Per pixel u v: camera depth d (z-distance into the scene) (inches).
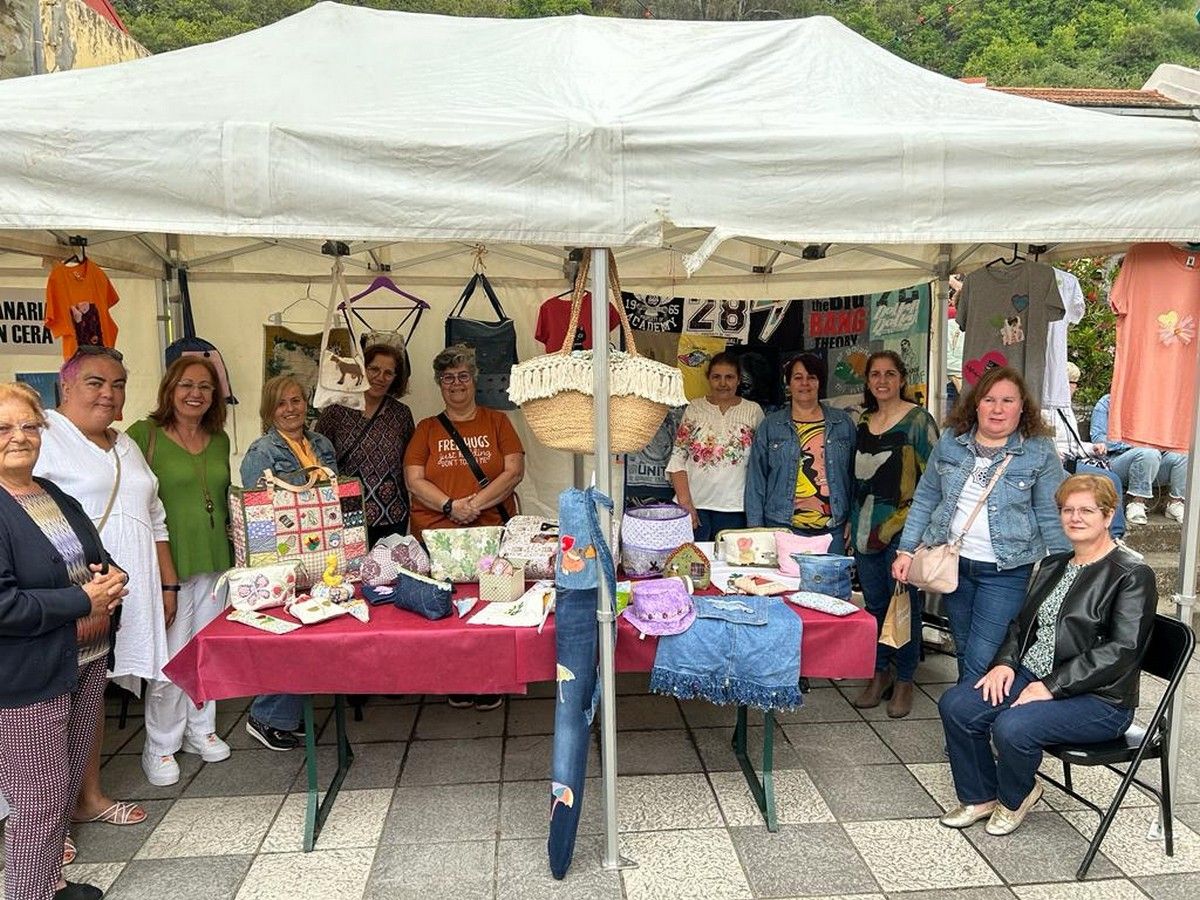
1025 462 112.9
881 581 142.8
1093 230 95.7
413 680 100.5
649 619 103.0
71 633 86.5
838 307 182.4
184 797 117.6
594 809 113.3
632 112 96.7
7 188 85.0
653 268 187.5
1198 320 105.8
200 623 123.0
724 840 105.3
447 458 146.4
